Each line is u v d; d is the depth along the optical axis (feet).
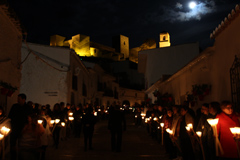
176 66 77.87
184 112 22.07
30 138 16.96
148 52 81.76
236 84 20.56
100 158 26.45
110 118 30.63
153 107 40.14
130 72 184.65
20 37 35.76
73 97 69.82
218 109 18.28
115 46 236.63
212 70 27.58
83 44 201.46
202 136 20.06
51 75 60.85
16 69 33.81
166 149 27.81
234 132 14.43
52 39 198.70
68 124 41.34
